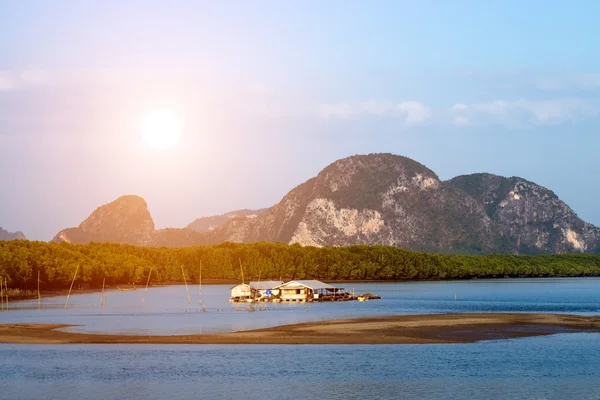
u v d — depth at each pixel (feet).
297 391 268.21
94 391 270.67
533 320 476.95
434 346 362.53
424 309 634.84
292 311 616.39
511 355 334.03
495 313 548.31
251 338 391.86
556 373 293.64
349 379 286.05
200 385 278.87
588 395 258.98
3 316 561.84
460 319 488.02
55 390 272.51
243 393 266.57
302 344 370.73
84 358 333.83
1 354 345.51
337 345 367.04
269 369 306.14
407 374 293.84
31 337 400.88
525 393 262.26
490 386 272.51
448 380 282.77
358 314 564.71
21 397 262.67
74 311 625.00
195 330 437.99
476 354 337.52
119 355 341.21
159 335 410.93
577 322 462.60
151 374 297.94
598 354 335.06
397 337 392.06
